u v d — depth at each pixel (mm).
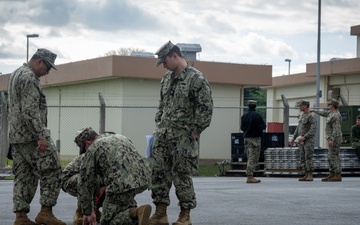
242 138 26578
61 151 41969
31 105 9547
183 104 9773
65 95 41906
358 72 46406
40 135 9570
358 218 11469
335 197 14992
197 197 14789
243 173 26359
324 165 25172
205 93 9711
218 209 12539
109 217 8500
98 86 39344
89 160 8547
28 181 9828
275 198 14656
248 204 13422
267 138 26391
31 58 9852
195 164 9844
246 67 39656
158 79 37938
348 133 32375
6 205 12898
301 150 21281
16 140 9648
